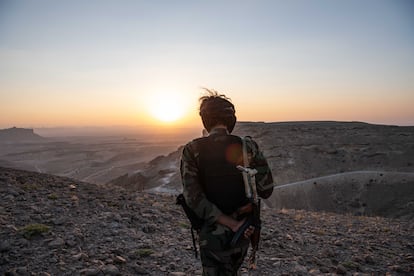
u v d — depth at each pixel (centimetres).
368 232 850
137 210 776
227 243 238
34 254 446
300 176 13088
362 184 10950
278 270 495
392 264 579
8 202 703
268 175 264
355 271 533
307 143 16638
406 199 9600
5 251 446
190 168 246
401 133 18175
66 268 412
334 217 1158
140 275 425
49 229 532
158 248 529
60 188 915
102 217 650
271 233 734
